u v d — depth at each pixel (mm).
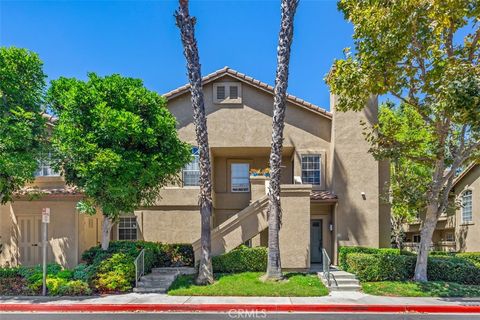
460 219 25062
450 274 15523
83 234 19281
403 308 11938
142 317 11164
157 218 20422
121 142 14688
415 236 35781
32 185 18906
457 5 12016
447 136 15234
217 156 22844
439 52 13695
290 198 17297
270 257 15250
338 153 19969
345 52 15023
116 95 15086
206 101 20859
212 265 16328
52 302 12711
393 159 15805
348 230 19547
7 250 18438
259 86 20703
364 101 15016
